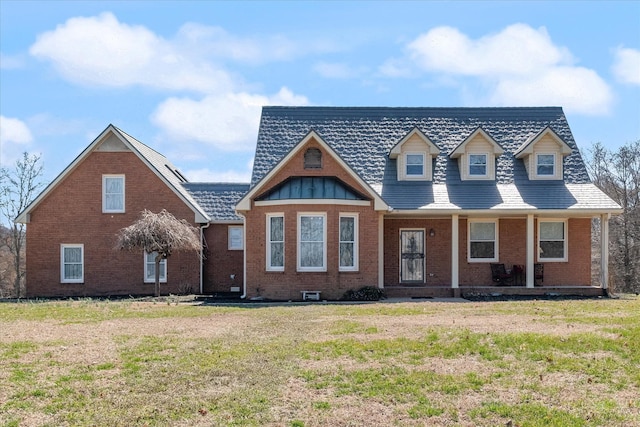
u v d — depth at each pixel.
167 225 23.45
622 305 17.94
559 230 25.09
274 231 22.27
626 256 39.12
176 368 9.60
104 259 26.03
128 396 8.17
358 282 21.88
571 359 9.99
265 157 25.78
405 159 25.09
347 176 22.70
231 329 13.55
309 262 21.91
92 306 19.33
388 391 8.39
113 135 26.31
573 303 18.88
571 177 25.27
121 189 26.23
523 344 11.00
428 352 10.59
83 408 7.69
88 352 10.85
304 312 16.83
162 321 15.05
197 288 26.12
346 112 27.58
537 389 8.45
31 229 26.12
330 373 9.29
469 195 24.09
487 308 17.36
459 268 24.86
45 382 8.80
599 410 7.55
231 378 9.04
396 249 24.86
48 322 14.91
